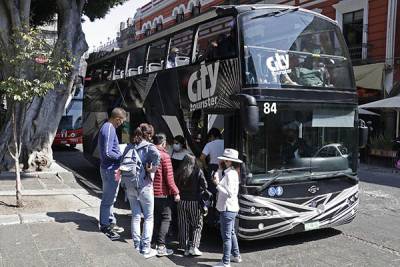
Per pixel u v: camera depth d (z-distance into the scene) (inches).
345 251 267.7
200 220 258.1
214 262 248.1
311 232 307.9
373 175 569.0
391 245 279.9
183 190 256.5
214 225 279.4
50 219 281.9
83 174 578.6
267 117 258.2
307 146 272.8
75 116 869.8
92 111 591.2
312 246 277.0
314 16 291.7
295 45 277.1
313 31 287.7
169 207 263.0
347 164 290.4
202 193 256.2
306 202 267.0
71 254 219.0
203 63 299.1
